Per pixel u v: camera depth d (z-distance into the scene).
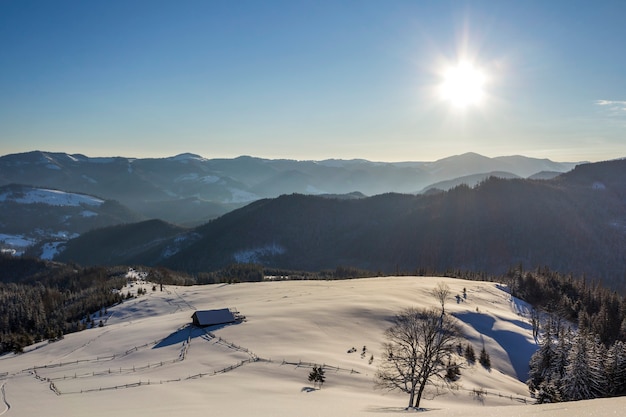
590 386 49.88
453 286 137.38
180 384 47.81
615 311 121.25
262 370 53.94
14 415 35.69
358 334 76.81
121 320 121.25
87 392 46.50
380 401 40.50
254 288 144.25
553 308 121.44
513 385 64.94
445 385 53.66
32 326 134.75
